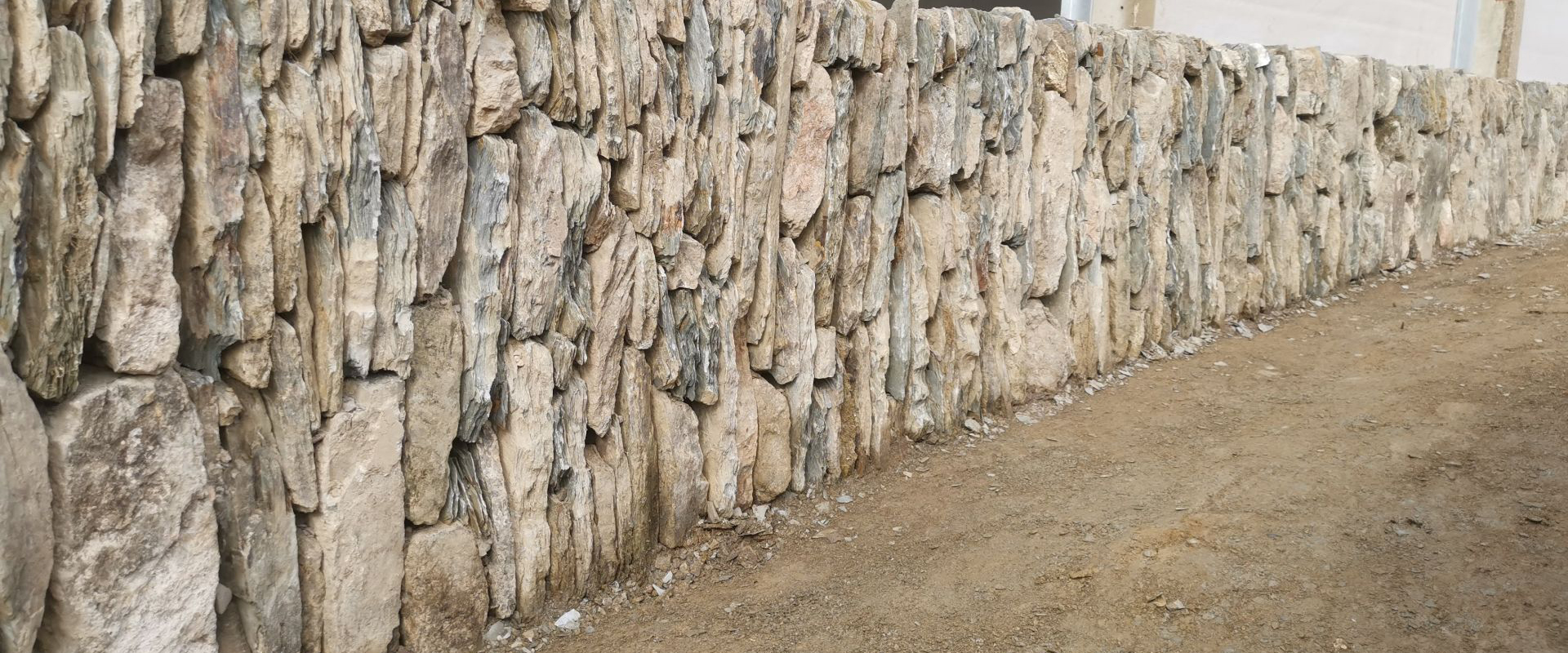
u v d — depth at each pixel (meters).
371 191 3.17
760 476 4.92
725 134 4.41
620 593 4.23
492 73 3.47
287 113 2.90
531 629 3.91
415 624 3.55
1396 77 9.02
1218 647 3.92
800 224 4.89
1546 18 14.21
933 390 5.80
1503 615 4.01
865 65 5.03
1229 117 7.64
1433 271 9.45
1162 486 5.19
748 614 4.17
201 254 2.81
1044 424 6.15
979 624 4.11
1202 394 6.56
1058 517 4.93
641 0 3.94
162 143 2.68
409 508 3.49
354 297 3.19
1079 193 6.52
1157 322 7.27
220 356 2.97
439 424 3.52
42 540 2.53
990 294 6.07
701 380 4.50
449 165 3.40
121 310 2.66
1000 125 5.90
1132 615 4.13
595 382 4.06
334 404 3.19
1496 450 5.34
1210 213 7.70
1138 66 6.80
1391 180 9.21
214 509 2.93
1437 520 4.70
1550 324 7.42
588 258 4.01
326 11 2.98
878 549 4.71
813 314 5.03
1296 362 7.14
